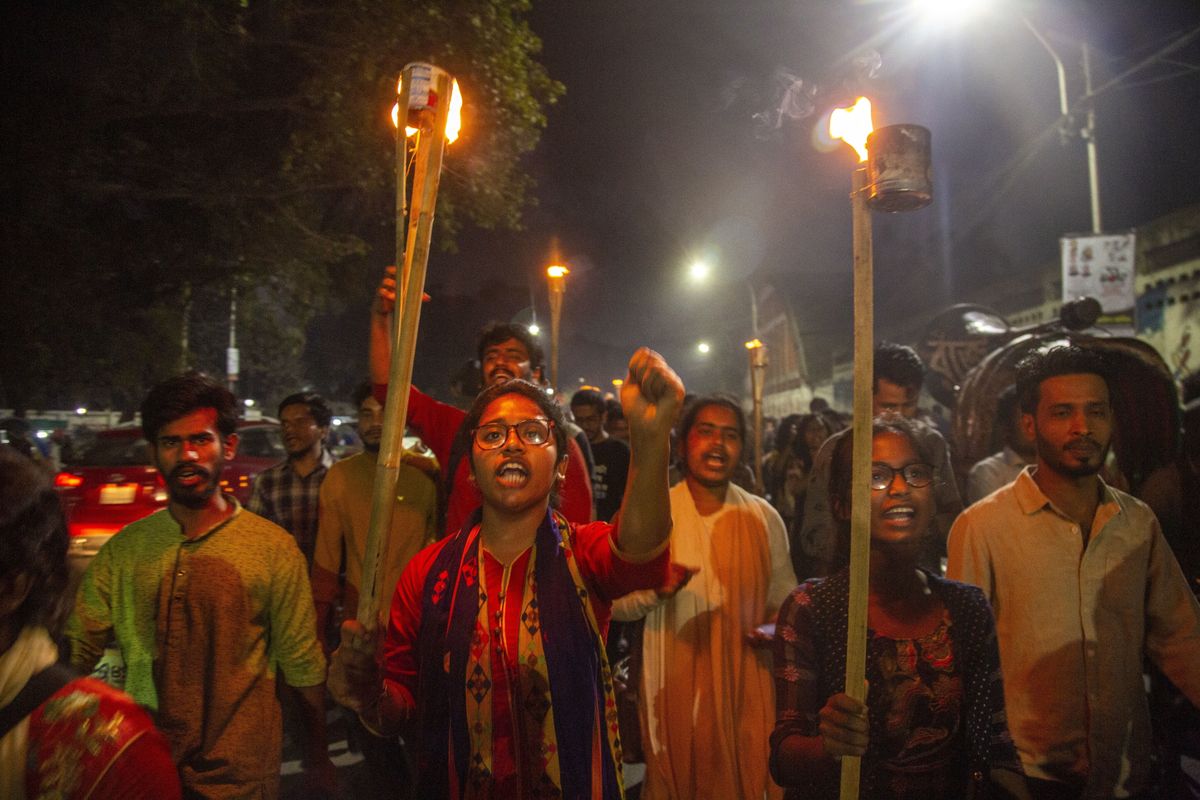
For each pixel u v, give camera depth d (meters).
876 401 4.42
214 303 14.79
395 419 1.62
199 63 9.04
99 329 10.87
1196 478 3.62
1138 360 3.70
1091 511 2.70
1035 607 2.65
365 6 8.87
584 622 1.81
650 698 3.20
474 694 1.77
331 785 2.71
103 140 9.92
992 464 3.93
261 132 10.88
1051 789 2.59
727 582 3.24
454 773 1.75
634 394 1.66
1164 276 14.13
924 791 2.13
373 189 10.32
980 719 2.15
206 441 2.53
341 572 4.47
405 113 1.69
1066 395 2.63
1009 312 20.31
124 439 8.47
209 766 2.47
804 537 3.94
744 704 3.17
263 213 10.89
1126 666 2.60
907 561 2.25
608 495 5.87
